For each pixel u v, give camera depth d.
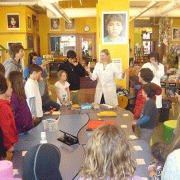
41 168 1.10
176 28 13.44
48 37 14.30
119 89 5.76
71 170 1.89
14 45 3.71
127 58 6.06
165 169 1.17
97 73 4.61
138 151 2.25
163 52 13.84
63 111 3.82
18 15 11.01
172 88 7.59
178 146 1.31
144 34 19.89
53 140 2.54
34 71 3.20
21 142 2.52
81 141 2.48
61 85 4.42
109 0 5.84
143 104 3.22
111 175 1.07
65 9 10.24
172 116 6.19
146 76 3.31
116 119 3.31
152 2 6.47
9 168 1.42
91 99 5.61
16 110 2.69
